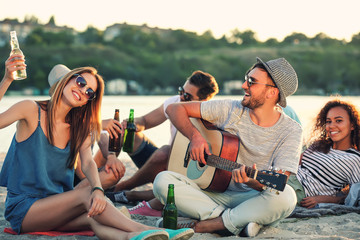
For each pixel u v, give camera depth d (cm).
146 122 532
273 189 363
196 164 408
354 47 9438
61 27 11438
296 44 10231
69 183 373
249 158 388
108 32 11331
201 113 401
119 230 326
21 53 352
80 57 9819
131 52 10281
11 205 350
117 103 2872
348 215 439
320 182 481
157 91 9694
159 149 477
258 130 382
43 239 341
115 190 495
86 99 354
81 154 367
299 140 378
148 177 481
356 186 466
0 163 679
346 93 8725
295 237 361
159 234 305
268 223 374
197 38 11006
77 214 350
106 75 9456
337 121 482
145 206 436
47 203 344
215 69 9812
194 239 354
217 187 392
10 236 347
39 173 351
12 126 1284
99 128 372
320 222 417
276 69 371
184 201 375
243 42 10888
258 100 376
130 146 507
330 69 9112
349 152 486
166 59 9825
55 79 439
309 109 2080
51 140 353
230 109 397
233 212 369
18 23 11756
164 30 11219
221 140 387
